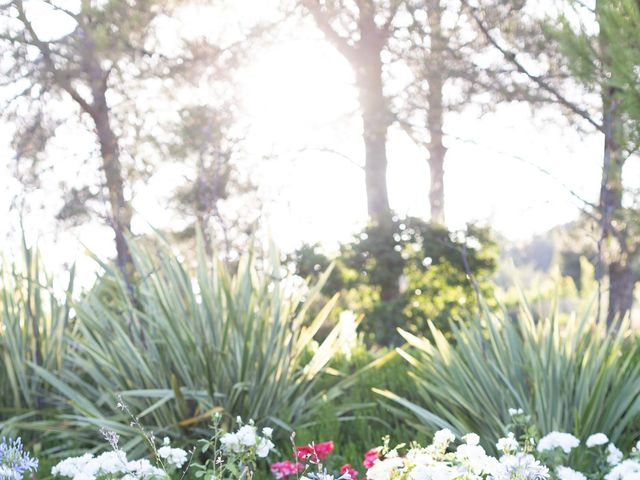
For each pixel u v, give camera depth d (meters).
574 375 4.86
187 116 11.43
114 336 5.68
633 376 4.82
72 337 5.60
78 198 12.23
